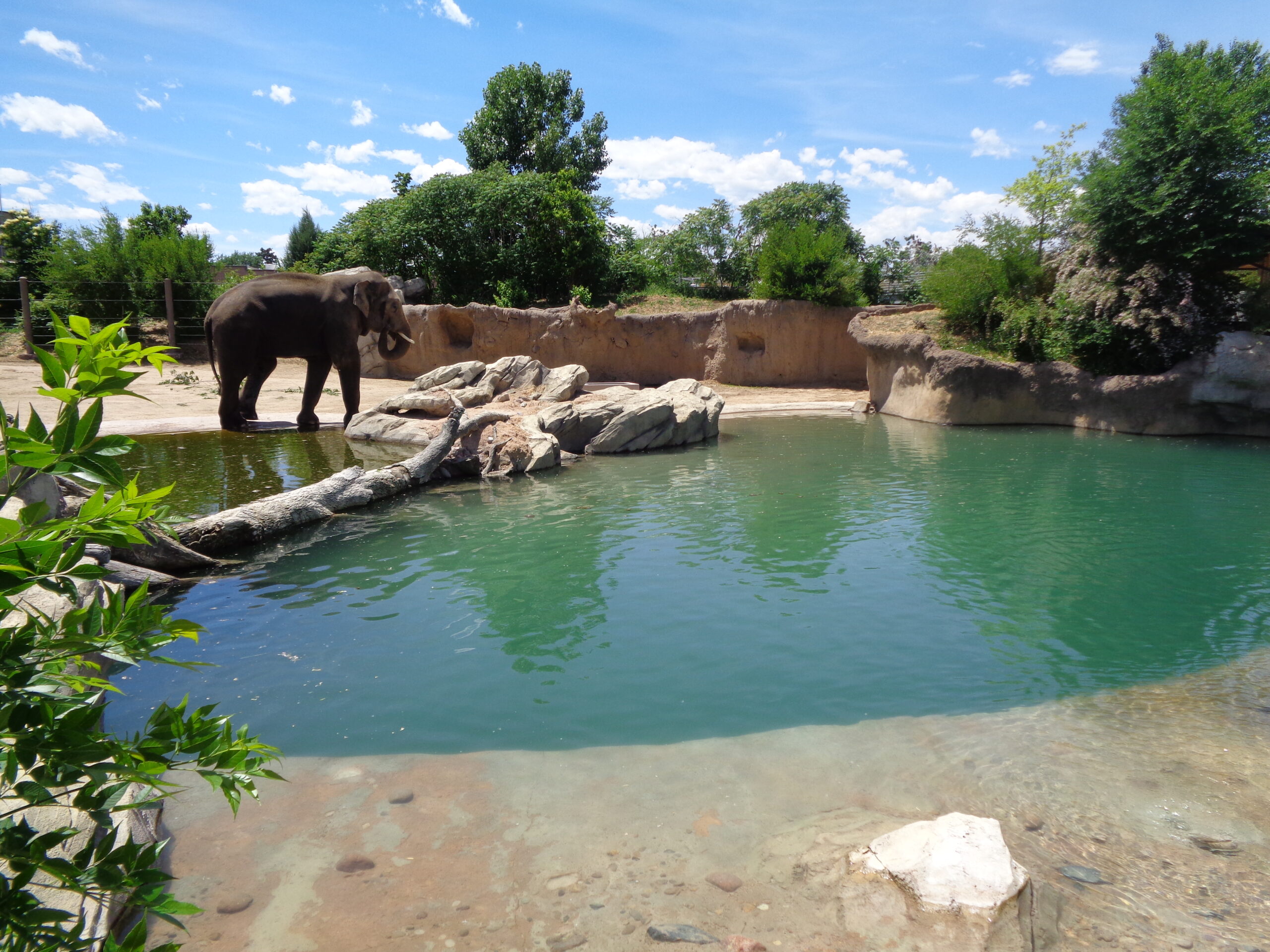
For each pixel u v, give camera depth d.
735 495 11.05
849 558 8.16
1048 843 3.60
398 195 30.84
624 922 3.07
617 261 29.77
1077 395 17.52
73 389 1.41
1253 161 16.41
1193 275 17.33
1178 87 16.86
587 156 35.06
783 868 3.39
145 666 5.56
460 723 4.80
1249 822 3.78
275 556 8.20
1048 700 5.14
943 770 4.26
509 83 33.62
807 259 24.55
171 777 4.23
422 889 3.29
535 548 8.49
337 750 4.48
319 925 3.07
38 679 1.35
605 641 6.06
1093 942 2.96
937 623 6.45
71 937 1.38
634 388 20.77
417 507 10.43
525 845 3.59
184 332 25.73
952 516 9.84
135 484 1.42
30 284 25.67
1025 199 22.86
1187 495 10.98
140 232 28.17
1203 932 3.02
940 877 3.16
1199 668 5.63
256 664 5.62
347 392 15.63
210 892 3.27
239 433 14.88
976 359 18.00
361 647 5.95
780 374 25.06
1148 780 4.16
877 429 17.61
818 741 4.58
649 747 4.52
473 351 25.20
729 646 5.99
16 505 4.77
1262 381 15.74
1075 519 9.71
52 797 1.33
